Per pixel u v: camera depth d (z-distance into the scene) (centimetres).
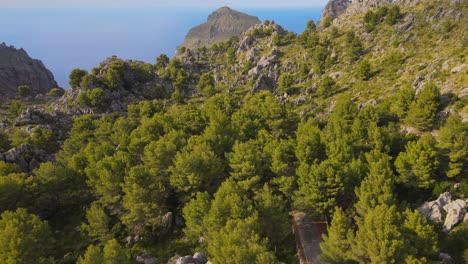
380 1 19238
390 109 9094
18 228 4584
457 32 12481
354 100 11644
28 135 10750
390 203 4778
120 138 8844
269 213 4994
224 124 8862
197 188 6141
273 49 19112
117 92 15462
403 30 14862
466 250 4034
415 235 4006
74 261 5500
